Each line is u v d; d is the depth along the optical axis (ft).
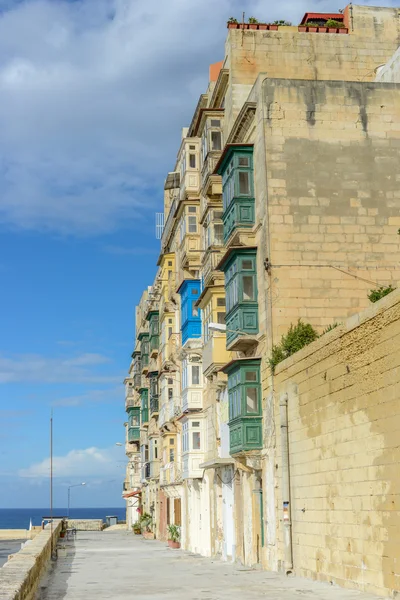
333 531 70.13
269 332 91.20
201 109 121.49
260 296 94.63
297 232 93.40
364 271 93.71
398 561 57.41
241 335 94.38
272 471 88.53
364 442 63.82
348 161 95.76
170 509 180.65
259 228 95.96
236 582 76.69
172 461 173.27
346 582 66.74
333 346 70.49
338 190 94.89
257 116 97.25
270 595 63.67
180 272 152.46
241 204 98.43
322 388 73.26
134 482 288.71
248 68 114.21
